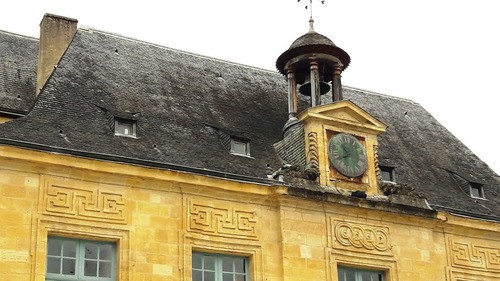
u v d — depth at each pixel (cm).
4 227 1873
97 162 1994
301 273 2153
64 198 1956
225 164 2239
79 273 1944
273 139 2488
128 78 2469
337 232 2247
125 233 2002
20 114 2345
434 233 2419
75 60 2409
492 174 2836
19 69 2580
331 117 2370
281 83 2842
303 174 2270
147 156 2116
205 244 2084
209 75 2705
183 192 2100
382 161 2609
